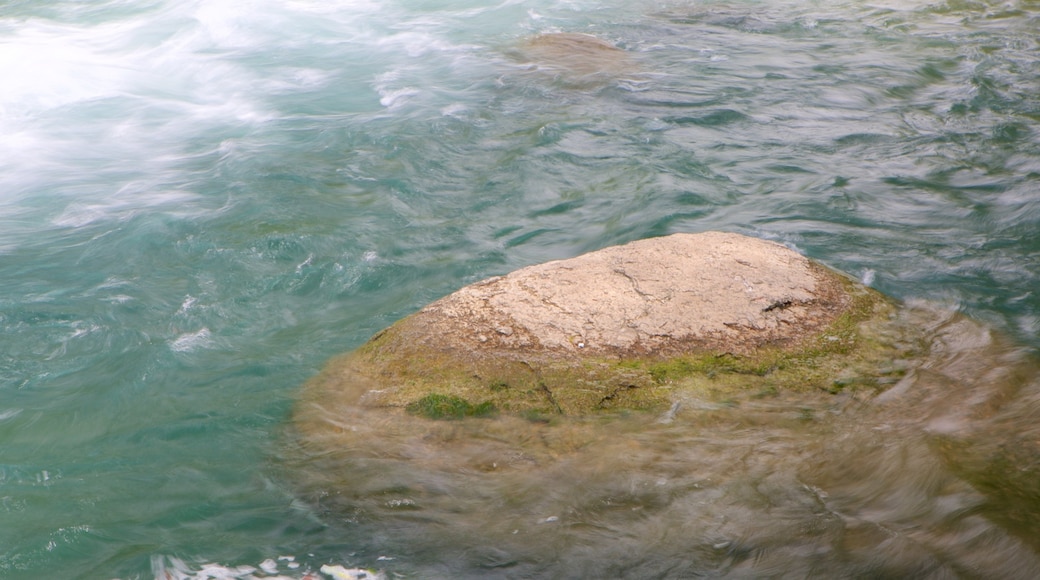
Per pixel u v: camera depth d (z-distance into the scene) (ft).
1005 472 12.07
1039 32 37.76
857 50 36.58
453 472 12.96
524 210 23.15
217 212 23.07
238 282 19.67
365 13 43.86
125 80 34.35
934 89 31.76
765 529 11.71
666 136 27.76
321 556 11.71
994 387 14.16
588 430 13.43
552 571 11.33
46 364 16.62
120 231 22.16
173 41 38.88
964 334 15.94
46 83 33.42
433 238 21.67
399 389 14.40
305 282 19.69
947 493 11.82
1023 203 22.63
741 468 12.73
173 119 30.60
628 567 11.31
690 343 14.83
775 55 36.27
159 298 19.03
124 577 11.37
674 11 44.01
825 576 10.95
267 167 26.00
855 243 20.90
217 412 14.96
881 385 14.30
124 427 14.69
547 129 28.27
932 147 26.58
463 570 11.41
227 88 33.65
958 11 41.81
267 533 12.14
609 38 39.42
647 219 22.38
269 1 44.65
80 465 13.71
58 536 12.11
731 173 25.03
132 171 26.30
